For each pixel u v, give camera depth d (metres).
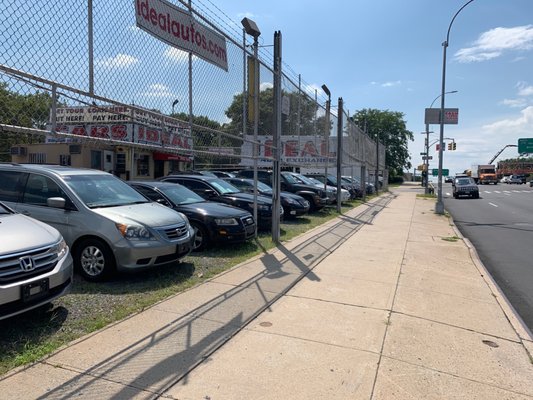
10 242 4.18
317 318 5.13
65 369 3.63
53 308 5.05
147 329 4.55
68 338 4.25
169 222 6.70
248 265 7.62
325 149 19.55
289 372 3.78
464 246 10.68
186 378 3.59
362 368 3.91
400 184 82.06
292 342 4.40
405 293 6.33
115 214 6.31
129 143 5.89
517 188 58.22
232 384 3.53
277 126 9.95
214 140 8.30
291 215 14.25
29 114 4.83
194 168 18.50
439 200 19.64
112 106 6.36
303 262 8.06
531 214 20.69
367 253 9.27
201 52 7.51
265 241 10.05
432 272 7.76
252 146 10.41
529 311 6.06
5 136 11.02
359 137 27.19
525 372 4.00
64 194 6.50
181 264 7.47
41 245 4.40
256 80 9.74
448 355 4.29
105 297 5.54
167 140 6.94
